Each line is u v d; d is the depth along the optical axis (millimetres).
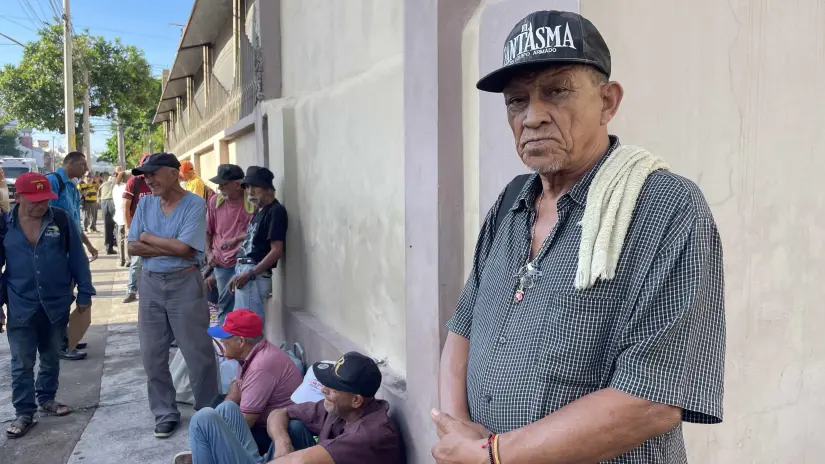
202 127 10320
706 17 2031
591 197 1167
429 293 2357
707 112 2053
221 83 8633
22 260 3895
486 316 1359
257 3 5445
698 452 2188
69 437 3930
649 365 1057
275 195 5035
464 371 1510
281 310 4934
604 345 1123
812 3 2318
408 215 2514
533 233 1319
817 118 2371
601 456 1076
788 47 2258
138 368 5363
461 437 1268
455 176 2297
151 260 3900
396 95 2994
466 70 2260
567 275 1158
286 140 4781
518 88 1250
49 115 25703
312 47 4316
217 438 2586
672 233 1082
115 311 7656
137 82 28469
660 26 1919
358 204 3537
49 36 25469
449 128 2273
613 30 1810
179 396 4516
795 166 2316
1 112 26922
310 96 4395
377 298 3311
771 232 2270
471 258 2283
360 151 3480
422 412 2463
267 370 3213
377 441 2523
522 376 1204
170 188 3869
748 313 2240
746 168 2178
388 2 3068
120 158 36781
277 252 4566
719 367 1091
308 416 2961
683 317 1045
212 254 5320
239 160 7121
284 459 2465
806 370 2424
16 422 3969
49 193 3928
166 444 3818
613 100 1282
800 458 2436
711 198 2094
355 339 3654
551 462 1096
